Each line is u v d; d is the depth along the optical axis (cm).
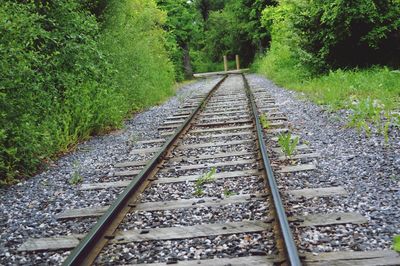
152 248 372
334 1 1463
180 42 3662
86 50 1013
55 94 881
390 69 1459
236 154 672
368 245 346
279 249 345
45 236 420
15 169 678
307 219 401
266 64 3038
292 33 1733
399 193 455
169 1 3422
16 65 686
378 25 1469
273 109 1130
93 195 541
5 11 742
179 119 1137
